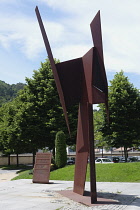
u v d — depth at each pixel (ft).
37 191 37.76
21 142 101.96
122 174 51.85
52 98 95.76
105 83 28.50
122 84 99.91
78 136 33.19
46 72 101.76
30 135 96.58
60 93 31.19
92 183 27.84
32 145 98.84
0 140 118.83
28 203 28.66
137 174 50.65
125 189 37.78
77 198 29.99
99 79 29.17
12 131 100.37
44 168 49.67
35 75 102.53
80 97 32.53
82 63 32.17
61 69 31.35
